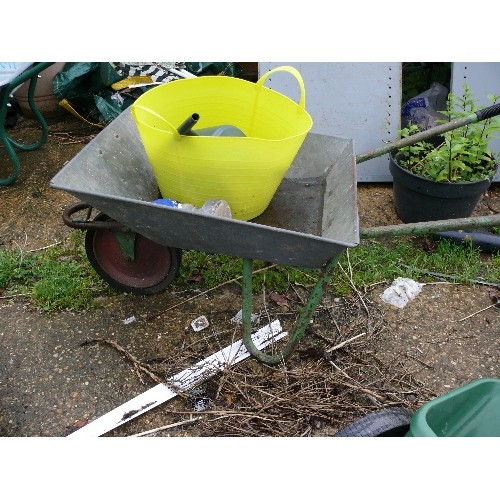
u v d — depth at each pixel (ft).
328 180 7.14
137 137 7.06
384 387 6.72
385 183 10.64
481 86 9.75
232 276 8.14
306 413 6.34
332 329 7.47
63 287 7.75
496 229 9.27
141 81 11.30
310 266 5.71
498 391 4.76
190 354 6.98
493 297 7.99
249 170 6.01
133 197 6.71
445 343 7.34
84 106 11.91
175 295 7.85
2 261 8.16
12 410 6.33
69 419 6.28
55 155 10.96
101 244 7.43
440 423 4.64
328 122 10.05
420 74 11.40
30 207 9.50
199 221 5.42
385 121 9.97
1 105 9.25
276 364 6.88
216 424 6.26
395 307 7.84
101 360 6.93
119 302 7.71
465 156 9.16
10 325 7.31
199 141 5.73
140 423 6.28
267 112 6.93
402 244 8.95
